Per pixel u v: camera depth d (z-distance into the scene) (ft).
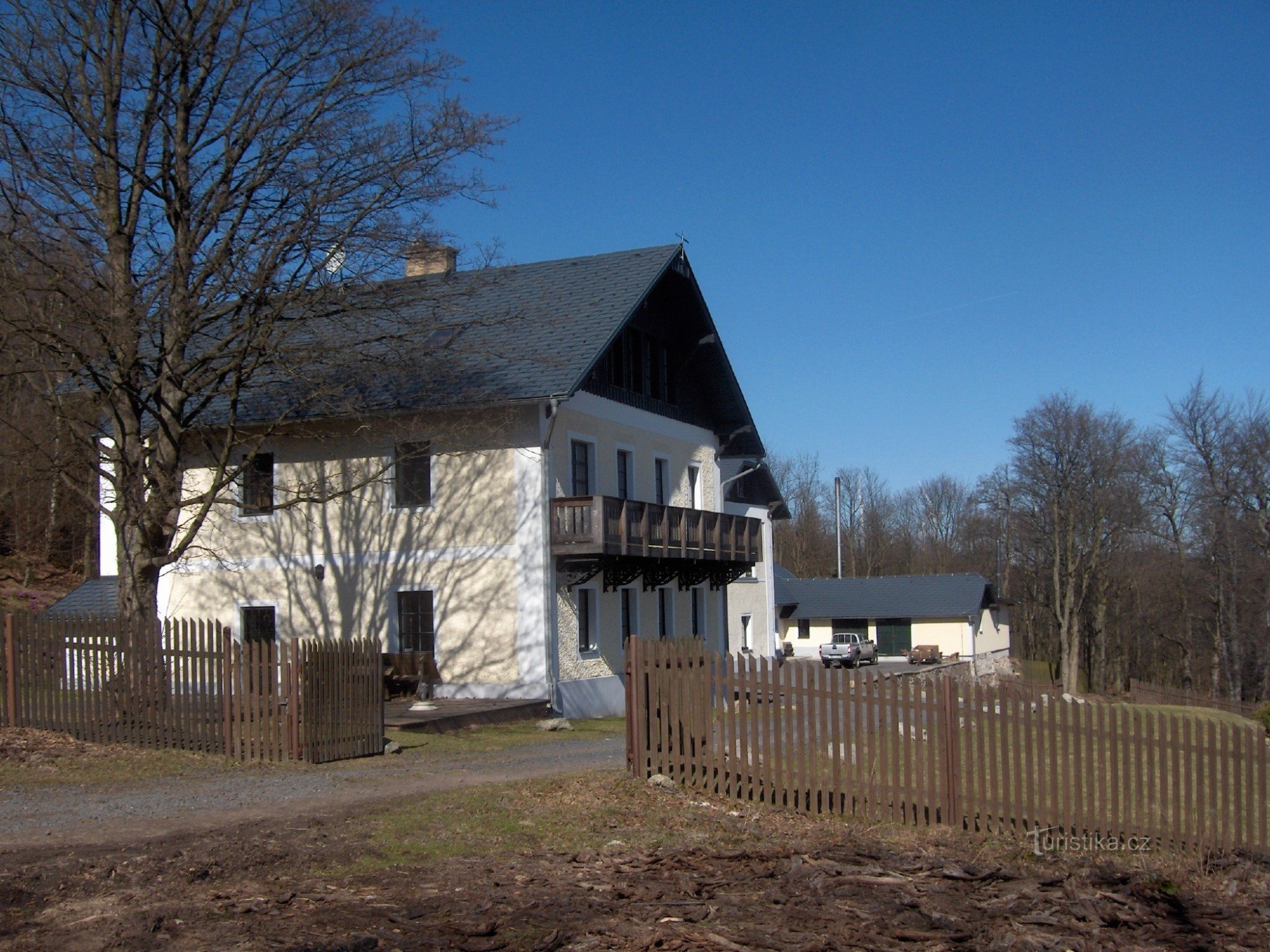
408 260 82.74
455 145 68.90
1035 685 43.62
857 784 36.37
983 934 23.98
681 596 111.55
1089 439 206.49
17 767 47.42
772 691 38.19
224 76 65.67
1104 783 32.71
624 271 99.96
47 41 62.13
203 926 23.17
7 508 131.64
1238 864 30.40
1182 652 215.92
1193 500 202.28
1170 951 23.44
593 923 23.77
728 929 23.79
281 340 67.31
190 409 80.64
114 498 85.76
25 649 57.16
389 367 74.38
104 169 65.26
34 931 22.67
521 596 86.07
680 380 113.91
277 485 82.38
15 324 60.64
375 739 55.98
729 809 37.32
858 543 330.54
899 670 195.21
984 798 34.22
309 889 26.50
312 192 66.08
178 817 36.73
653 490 106.73
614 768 46.80
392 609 89.81
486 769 50.06
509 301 97.86
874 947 22.89
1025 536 217.15
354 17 65.92
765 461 133.49
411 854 30.60
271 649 51.44
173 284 65.16
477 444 87.92
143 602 66.74
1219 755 31.86
